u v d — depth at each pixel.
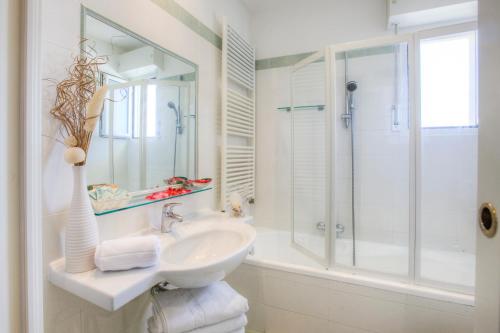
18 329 0.74
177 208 1.55
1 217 0.70
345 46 1.84
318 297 1.51
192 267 0.87
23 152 0.74
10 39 0.72
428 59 1.75
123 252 0.83
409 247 1.66
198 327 0.94
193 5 1.66
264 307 1.63
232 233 1.32
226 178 1.94
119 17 1.14
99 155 1.08
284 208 2.49
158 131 1.40
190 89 1.64
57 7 0.89
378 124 2.07
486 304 0.44
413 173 1.72
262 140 2.56
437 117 1.81
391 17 1.92
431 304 1.31
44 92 0.85
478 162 0.47
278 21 2.46
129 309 1.17
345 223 2.13
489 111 0.44
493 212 0.42
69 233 0.83
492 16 0.43
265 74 2.53
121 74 1.16
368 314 1.41
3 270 0.70
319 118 2.23
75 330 0.96
